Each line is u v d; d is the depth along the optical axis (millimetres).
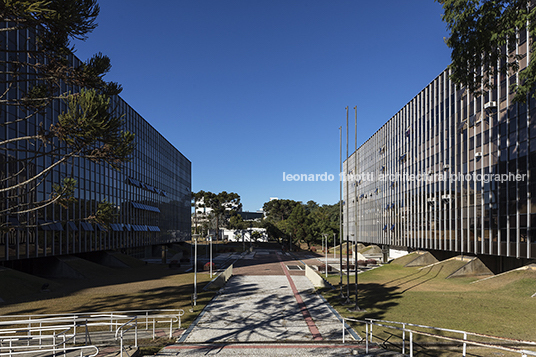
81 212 40781
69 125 9766
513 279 28125
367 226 72812
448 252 45844
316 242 102250
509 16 14016
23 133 30219
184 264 57750
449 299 24172
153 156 70188
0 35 25844
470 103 34156
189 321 18688
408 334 15898
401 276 38750
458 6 14500
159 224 73562
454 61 15914
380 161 64312
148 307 22422
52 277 37844
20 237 30109
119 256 52000
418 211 46969
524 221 26375
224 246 100750
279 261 63156
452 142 37875
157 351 13148
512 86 15672
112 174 50125
